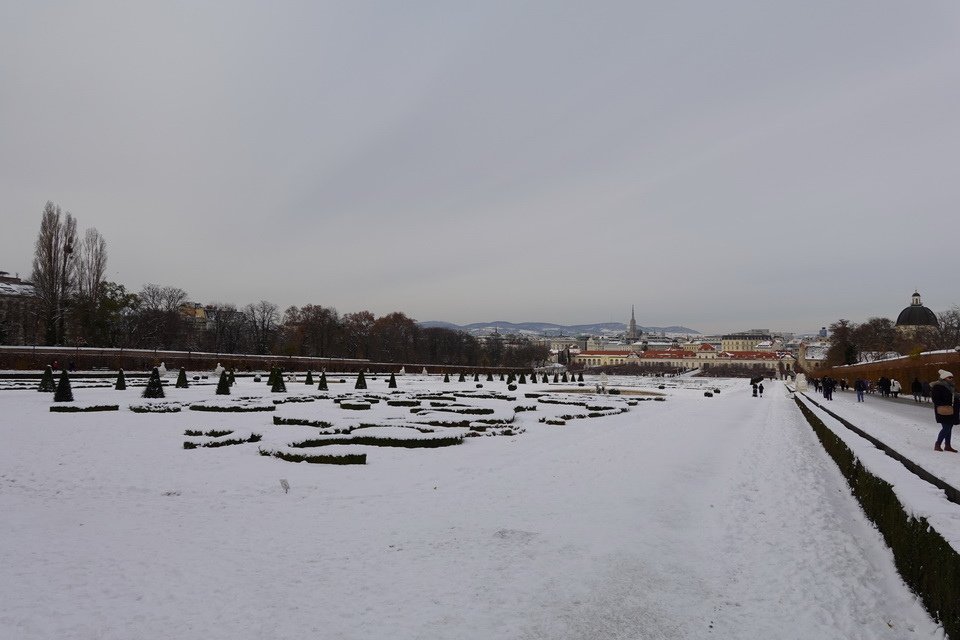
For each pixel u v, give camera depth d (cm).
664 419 3850
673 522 1303
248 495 1516
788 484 1734
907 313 15400
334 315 18200
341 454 1956
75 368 8044
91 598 863
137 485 1620
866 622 814
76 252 9362
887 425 2764
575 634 767
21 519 1286
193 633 756
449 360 19162
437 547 1096
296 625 779
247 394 5028
